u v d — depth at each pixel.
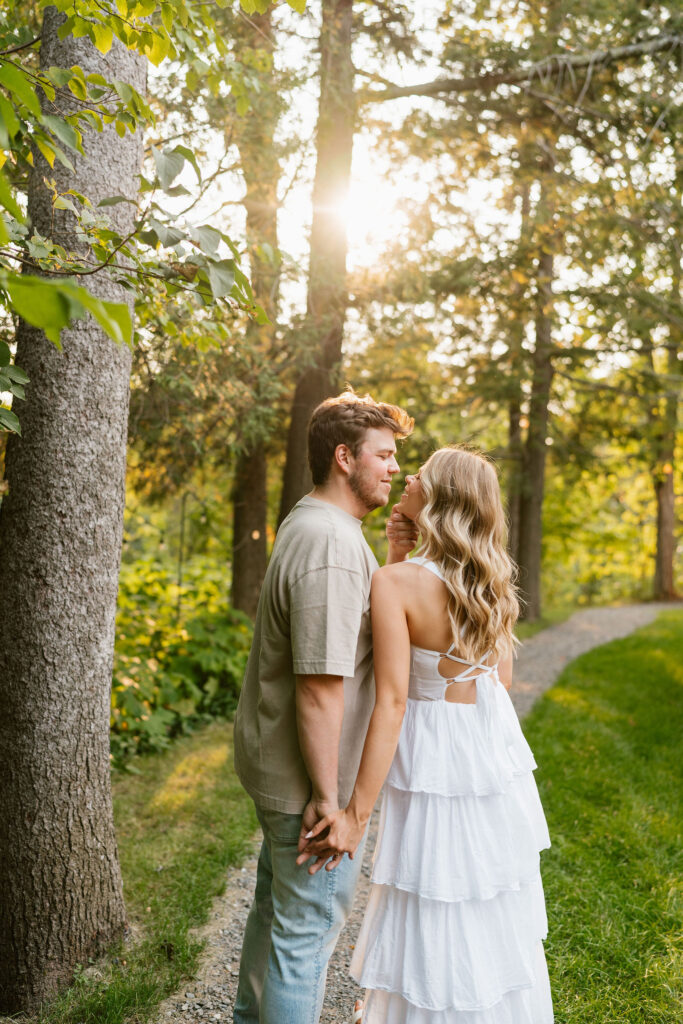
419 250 7.07
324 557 1.68
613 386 12.05
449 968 1.68
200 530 8.74
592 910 2.84
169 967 2.53
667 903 2.86
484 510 1.83
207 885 3.13
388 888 1.78
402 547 2.06
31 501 2.46
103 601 2.59
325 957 1.77
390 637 1.72
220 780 4.49
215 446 5.98
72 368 2.48
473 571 1.79
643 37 6.99
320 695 1.64
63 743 2.49
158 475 6.45
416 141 7.24
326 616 1.64
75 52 2.45
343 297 6.76
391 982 1.73
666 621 12.61
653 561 19.77
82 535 2.52
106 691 2.64
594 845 3.46
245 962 2.05
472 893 1.69
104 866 2.62
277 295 5.44
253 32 4.75
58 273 2.13
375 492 1.82
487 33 6.99
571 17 6.93
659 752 5.00
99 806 2.61
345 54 6.01
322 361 6.80
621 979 2.44
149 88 4.19
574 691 7.01
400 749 1.80
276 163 4.83
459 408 10.96
